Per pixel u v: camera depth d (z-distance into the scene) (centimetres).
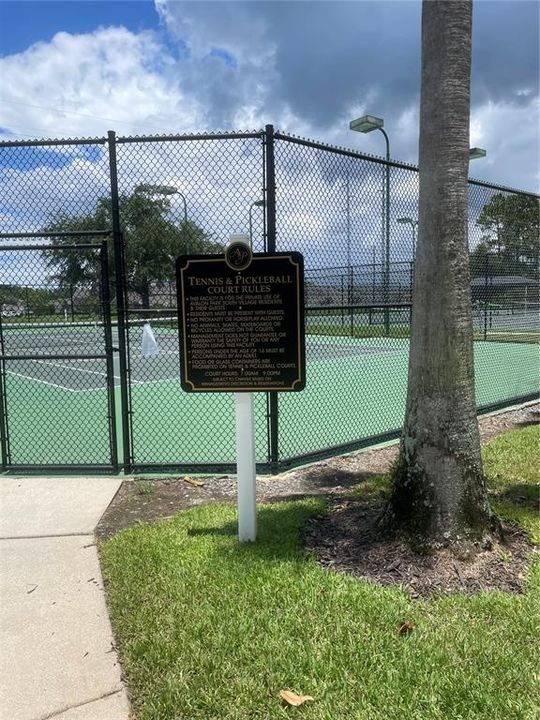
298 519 405
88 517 436
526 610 289
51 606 308
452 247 341
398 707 222
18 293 536
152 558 351
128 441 539
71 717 227
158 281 543
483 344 1595
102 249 510
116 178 504
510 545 359
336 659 252
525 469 520
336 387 1041
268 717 220
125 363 527
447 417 344
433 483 345
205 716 222
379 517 380
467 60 337
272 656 254
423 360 348
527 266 859
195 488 501
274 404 526
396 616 284
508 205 826
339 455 594
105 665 258
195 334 357
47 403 929
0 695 240
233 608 293
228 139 489
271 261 347
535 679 238
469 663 248
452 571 327
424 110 342
